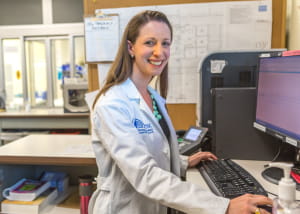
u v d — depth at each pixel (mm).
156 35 964
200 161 1256
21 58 4543
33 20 4484
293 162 1257
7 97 4641
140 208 992
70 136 1875
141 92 1099
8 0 4484
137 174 819
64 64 4551
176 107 2223
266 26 2084
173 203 774
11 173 1610
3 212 1512
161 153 1029
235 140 1371
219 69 1693
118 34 2215
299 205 613
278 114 1115
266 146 1347
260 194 864
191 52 2174
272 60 1167
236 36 2121
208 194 773
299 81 964
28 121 3771
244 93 1353
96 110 937
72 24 4363
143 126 965
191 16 2141
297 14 1898
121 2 2195
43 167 1872
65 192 1747
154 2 2164
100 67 2262
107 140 883
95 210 996
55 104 4641
